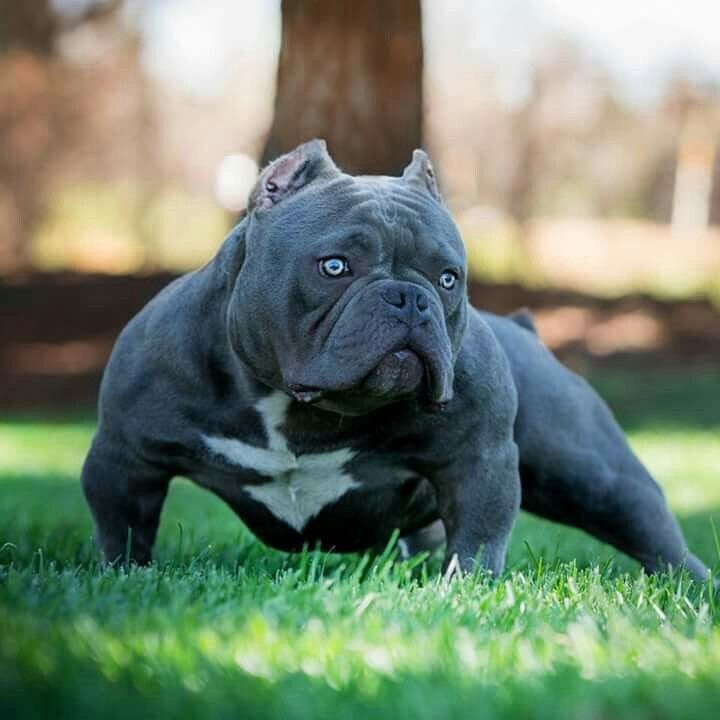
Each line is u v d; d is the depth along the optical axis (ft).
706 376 108.06
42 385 105.40
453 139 156.87
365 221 23.02
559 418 28.60
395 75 60.59
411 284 22.49
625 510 29.07
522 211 153.79
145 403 25.73
